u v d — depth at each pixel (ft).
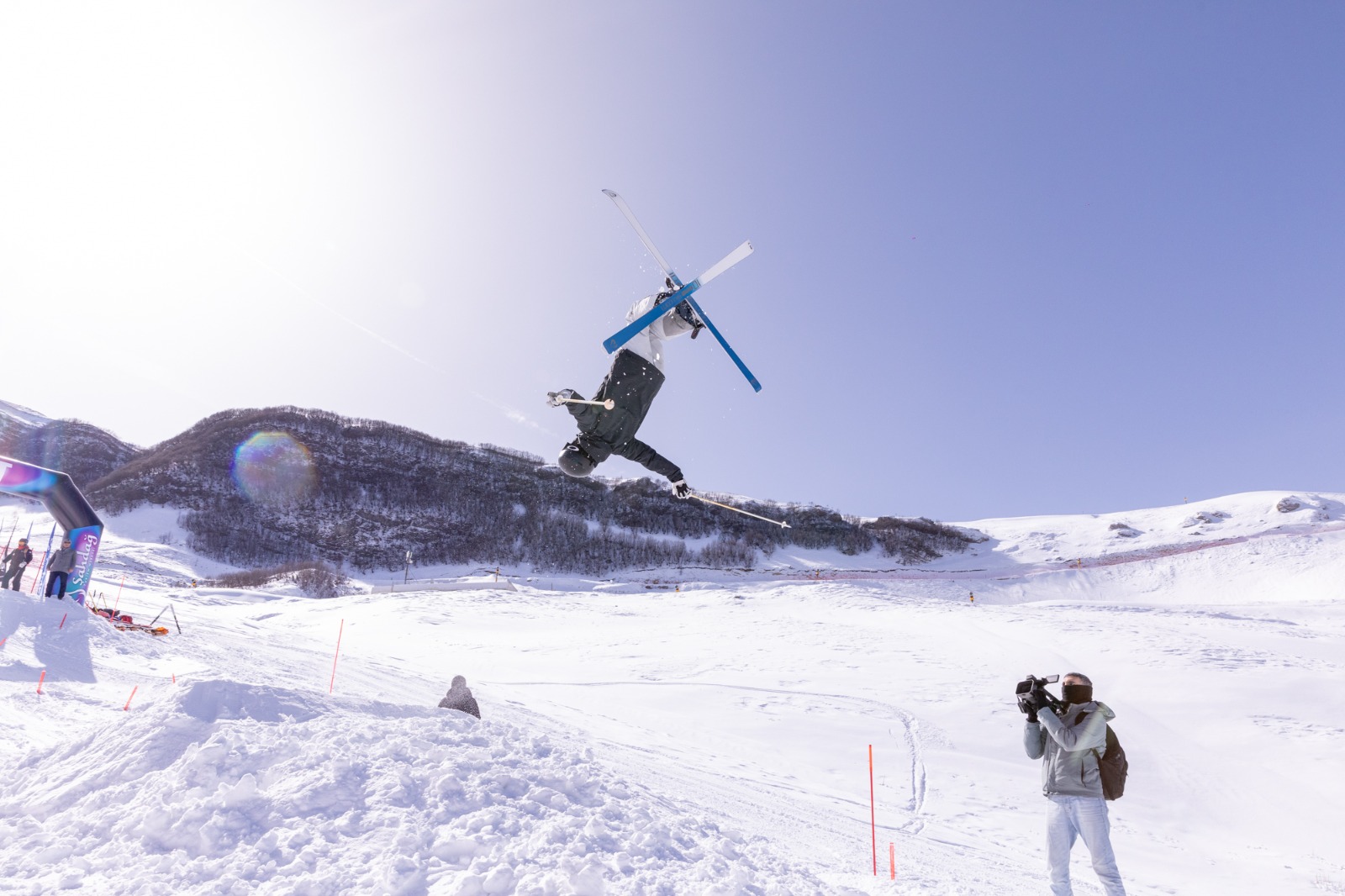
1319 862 38.78
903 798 46.57
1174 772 52.70
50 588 46.57
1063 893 16.33
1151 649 83.25
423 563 291.79
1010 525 340.18
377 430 427.74
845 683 76.18
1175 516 293.23
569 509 349.82
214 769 13.91
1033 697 17.02
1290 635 92.89
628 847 14.14
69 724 22.00
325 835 12.51
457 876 11.81
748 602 144.97
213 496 328.70
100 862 11.43
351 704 19.06
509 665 84.84
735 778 40.52
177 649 41.29
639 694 71.15
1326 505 257.34
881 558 299.17
